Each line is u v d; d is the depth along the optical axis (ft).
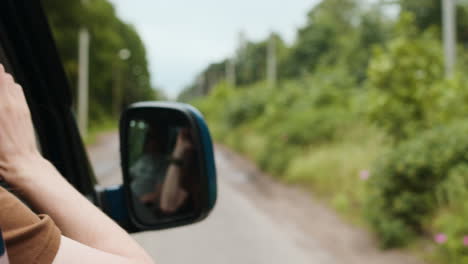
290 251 17.42
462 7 89.04
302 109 54.44
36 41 4.11
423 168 18.13
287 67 153.28
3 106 2.51
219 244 17.98
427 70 24.03
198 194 4.36
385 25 88.63
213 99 175.01
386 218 18.66
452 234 14.85
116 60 180.86
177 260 15.89
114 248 2.48
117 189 4.74
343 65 86.02
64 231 2.48
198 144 4.32
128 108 4.70
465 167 17.51
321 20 151.43
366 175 20.70
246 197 30.07
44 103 4.49
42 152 4.54
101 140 92.79
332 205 26.11
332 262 16.12
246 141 67.10
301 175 34.91
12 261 1.93
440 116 23.18
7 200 1.98
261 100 90.07
